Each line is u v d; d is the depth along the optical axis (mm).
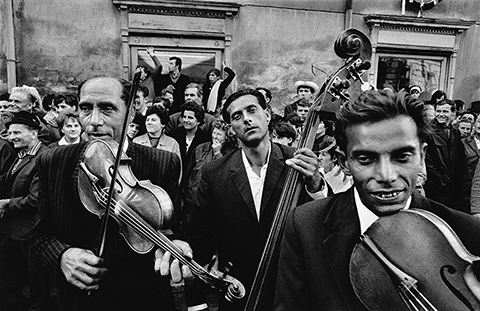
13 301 3264
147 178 1689
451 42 9008
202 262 2115
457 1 8984
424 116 884
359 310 941
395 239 878
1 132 4441
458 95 9227
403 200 896
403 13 8750
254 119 2018
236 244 2006
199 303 2025
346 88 1688
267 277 1667
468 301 823
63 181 1627
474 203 2949
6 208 3088
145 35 8070
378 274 884
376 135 865
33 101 5004
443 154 4422
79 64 7930
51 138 4504
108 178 1533
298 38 8492
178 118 5070
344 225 1013
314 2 8469
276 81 8516
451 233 864
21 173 3141
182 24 8109
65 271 1536
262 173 2039
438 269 846
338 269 984
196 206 2109
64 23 7793
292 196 1668
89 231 1629
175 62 6984
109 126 1574
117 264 1625
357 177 911
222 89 6566
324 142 2867
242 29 8320
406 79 9062
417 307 840
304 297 1060
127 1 7777
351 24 8602
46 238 1686
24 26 7688
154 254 1673
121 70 8078
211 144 4023
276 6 8359
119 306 1659
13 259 3232
